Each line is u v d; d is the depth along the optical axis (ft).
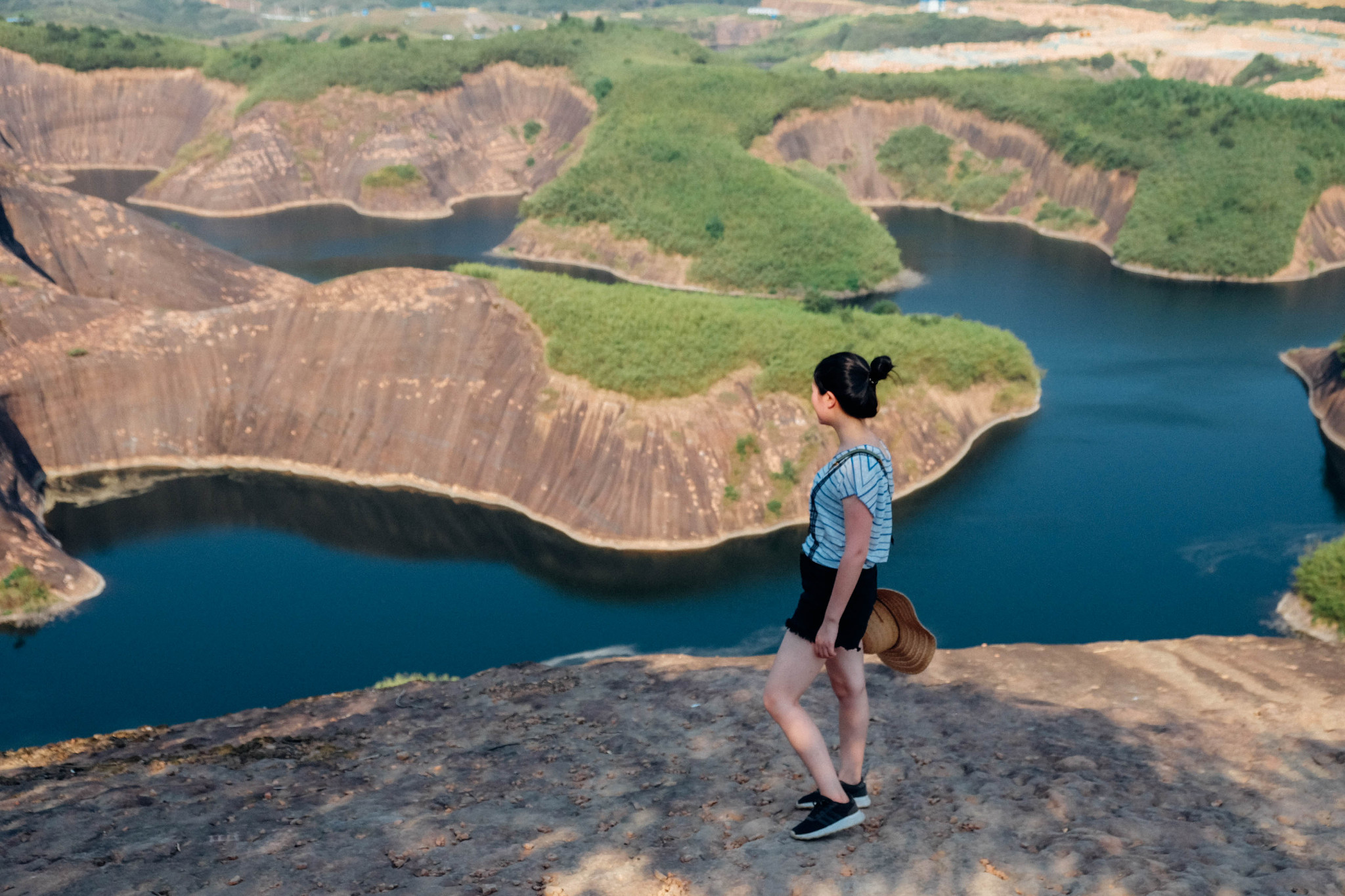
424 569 193.77
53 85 581.53
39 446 228.84
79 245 297.94
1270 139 433.48
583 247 411.54
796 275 378.94
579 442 216.33
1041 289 382.01
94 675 159.43
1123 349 315.37
